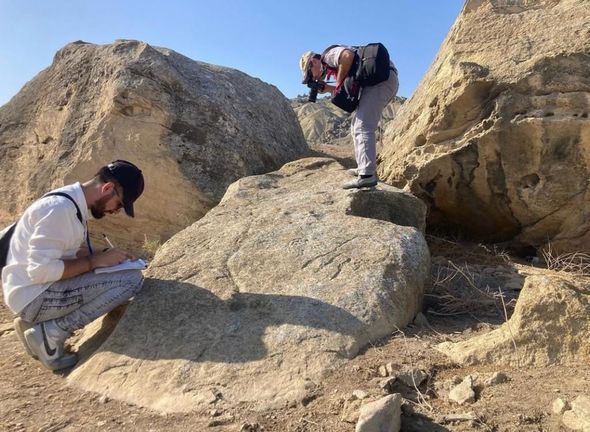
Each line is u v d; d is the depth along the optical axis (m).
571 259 5.58
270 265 4.39
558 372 3.35
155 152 6.86
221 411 3.25
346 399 3.20
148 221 6.94
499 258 5.90
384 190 5.52
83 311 4.00
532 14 6.18
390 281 4.15
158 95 6.97
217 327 3.88
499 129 5.60
